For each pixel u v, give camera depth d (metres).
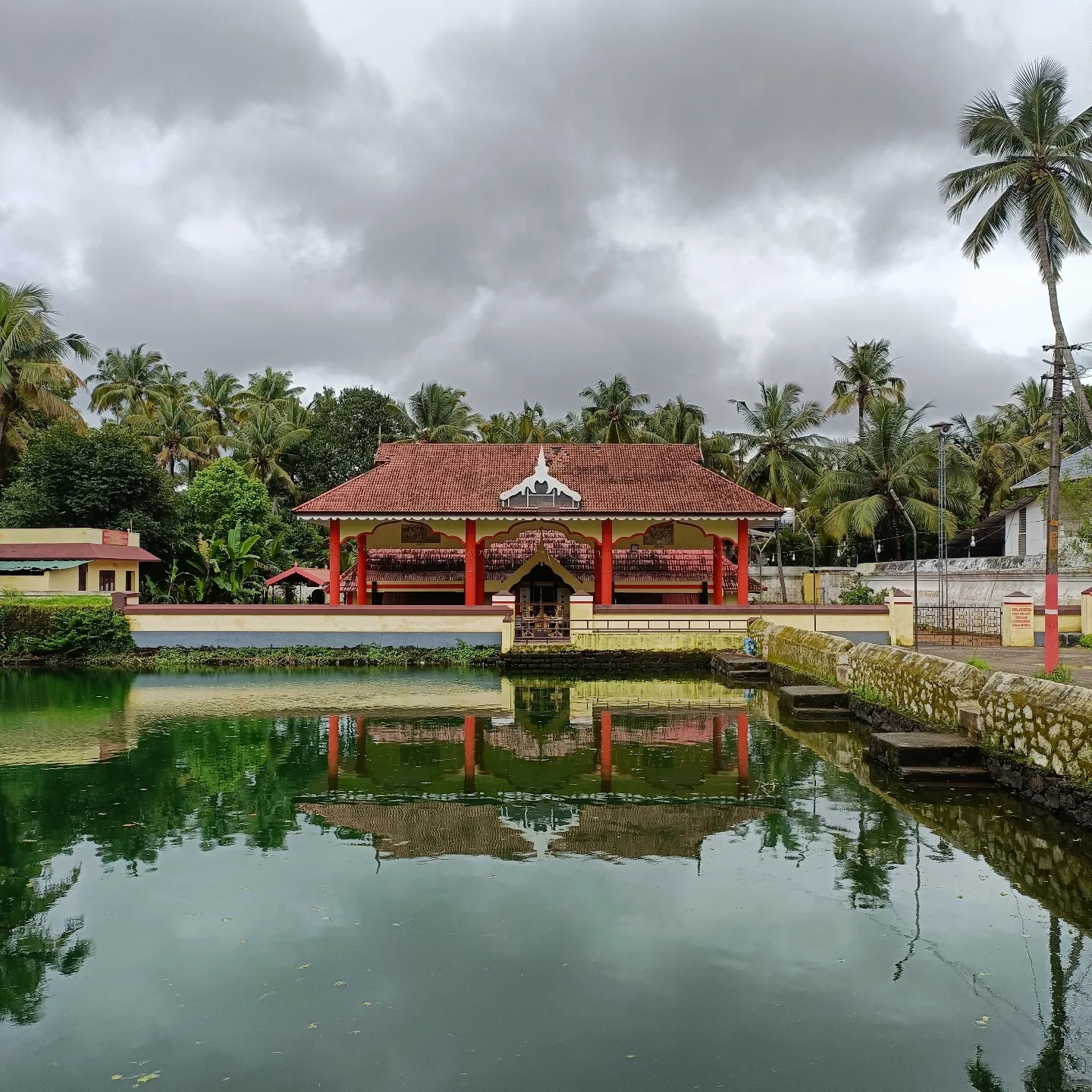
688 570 32.19
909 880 7.39
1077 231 22.30
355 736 14.00
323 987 5.55
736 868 7.72
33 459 33.06
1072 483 22.33
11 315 32.72
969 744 10.56
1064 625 25.83
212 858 7.98
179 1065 4.71
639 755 12.50
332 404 55.50
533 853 8.15
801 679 19.41
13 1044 4.92
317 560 48.91
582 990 5.50
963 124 24.42
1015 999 5.39
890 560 45.09
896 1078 4.57
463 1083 4.52
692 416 50.50
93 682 21.53
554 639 26.67
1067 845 8.12
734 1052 4.81
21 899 7.00
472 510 27.44
